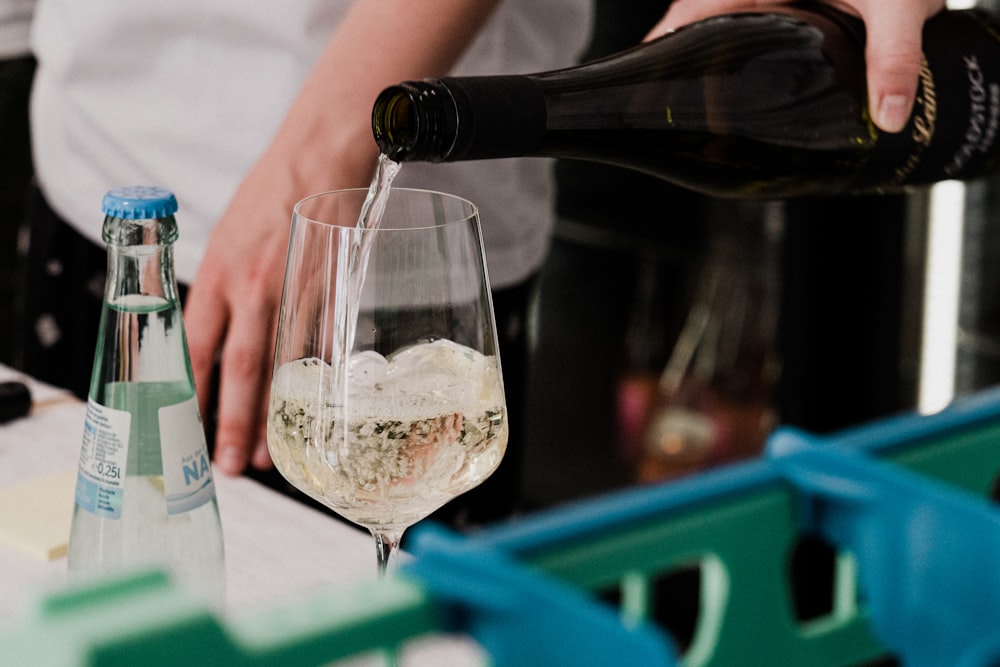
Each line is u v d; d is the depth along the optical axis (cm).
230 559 72
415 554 35
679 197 225
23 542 72
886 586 40
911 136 79
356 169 88
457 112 61
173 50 111
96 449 63
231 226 88
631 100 81
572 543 36
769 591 41
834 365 183
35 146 126
